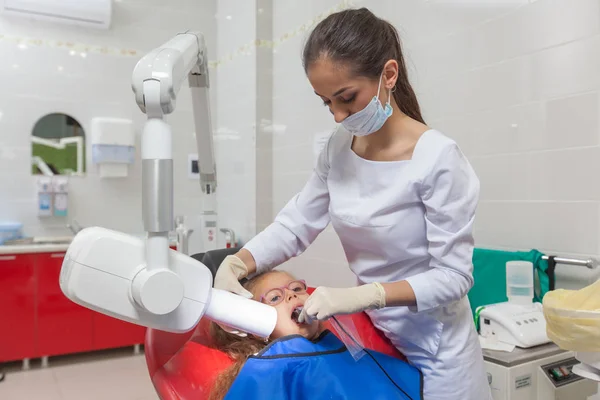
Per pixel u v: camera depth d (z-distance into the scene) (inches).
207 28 175.9
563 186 79.4
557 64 79.5
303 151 137.8
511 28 85.9
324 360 45.8
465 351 49.9
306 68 44.3
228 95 168.1
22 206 151.0
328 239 127.6
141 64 35.7
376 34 43.8
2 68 148.0
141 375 132.8
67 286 34.7
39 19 151.0
